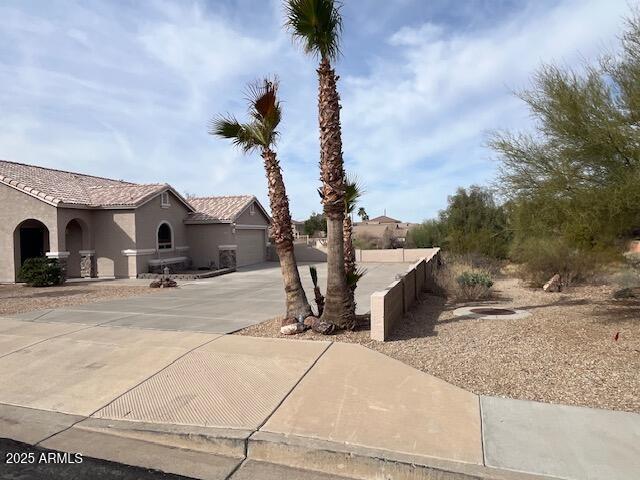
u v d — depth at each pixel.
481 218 26.62
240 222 29.33
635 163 7.96
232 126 8.99
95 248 22.83
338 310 8.50
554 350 7.38
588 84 8.39
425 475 3.99
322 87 8.32
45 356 7.44
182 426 4.93
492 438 4.48
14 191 20.67
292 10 8.02
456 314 10.82
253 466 4.33
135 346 7.78
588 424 4.74
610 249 10.55
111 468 4.27
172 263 25.44
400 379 6.05
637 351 7.20
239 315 10.74
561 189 8.68
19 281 20.36
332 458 4.26
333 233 8.51
